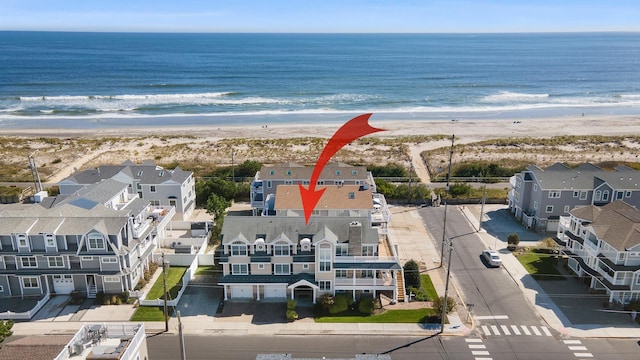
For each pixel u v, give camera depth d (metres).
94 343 37.69
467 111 180.75
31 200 73.62
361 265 54.12
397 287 56.03
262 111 176.25
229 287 55.34
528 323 51.19
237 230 55.22
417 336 48.97
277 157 116.31
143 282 57.34
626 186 71.69
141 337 39.34
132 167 77.19
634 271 52.22
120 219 55.00
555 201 73.31
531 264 64.38
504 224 78.12
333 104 189.62
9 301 54.00
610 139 133.12
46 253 53.28
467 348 47.00
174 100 195.25
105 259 53.38
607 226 56.91
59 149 120.56
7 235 52.75
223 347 47.03
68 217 55.06
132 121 158.50
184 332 49.34
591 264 57.59
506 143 128.25
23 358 34.44
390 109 182.38
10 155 114.69
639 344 47.78
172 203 75.62
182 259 63.19
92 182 73.25
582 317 52.25
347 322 51.31
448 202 87.56
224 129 147.12
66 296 55.25
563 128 151.00
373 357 37.28
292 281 54.38
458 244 70.50
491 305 54.56
